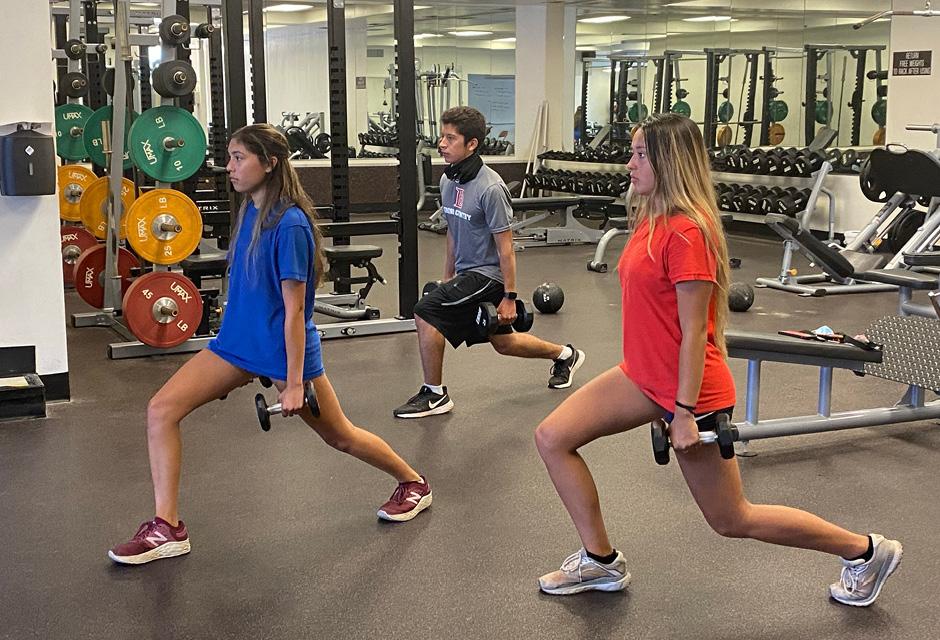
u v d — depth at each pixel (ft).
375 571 8.53
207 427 12.75
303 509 9.99
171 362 16.38
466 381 15.20
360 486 10.65
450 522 9.64
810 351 11.07
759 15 35.35
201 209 23.02
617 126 42.01
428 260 28.37
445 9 41.39
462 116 12.36
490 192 12.40
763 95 35.68
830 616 7.70
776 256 29.04
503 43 42.70
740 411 13.46
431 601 7.97
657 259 6.70
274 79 41.37
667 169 6.68
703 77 38.06
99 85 24.18
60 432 12.58
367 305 21.39
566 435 7.41
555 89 41.73
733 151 33.76
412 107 18.15
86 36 23.82
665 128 6.69
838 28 32.68
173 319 16.51
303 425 12.86
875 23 31.42
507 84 43.19
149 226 16.03
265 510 9.96
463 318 13.10
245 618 7.69
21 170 12.99
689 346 6.64
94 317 19.49
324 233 18.44
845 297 22.53
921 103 28.58
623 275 7.05
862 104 32.37
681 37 38.73
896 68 29.14
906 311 13.29
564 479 7.64
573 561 8.05
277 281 8.14
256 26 20.44
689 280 6.56
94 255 19.16
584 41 42.19
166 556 8.77
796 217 30.01
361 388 14.80
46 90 13.24
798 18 33.96
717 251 6.67
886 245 24.40
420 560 8.75
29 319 13.65
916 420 12.35
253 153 7.97
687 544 9.09
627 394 7.13
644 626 7.54
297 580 8.36
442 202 13.01
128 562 8.61
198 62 37.93
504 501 10.19
